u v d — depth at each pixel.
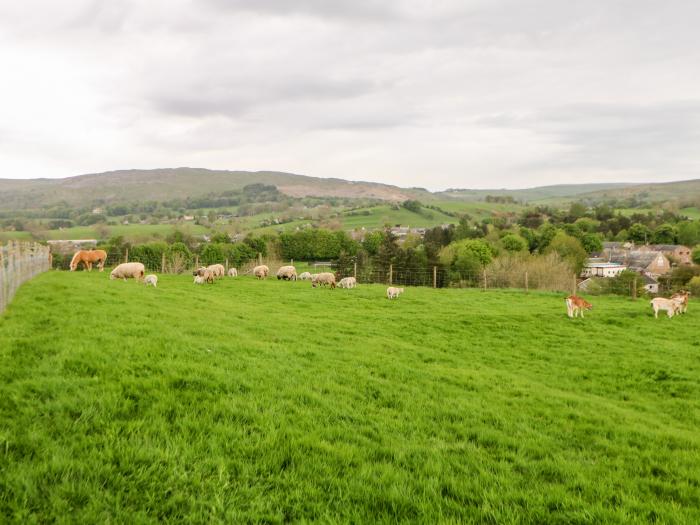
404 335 19.34
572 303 24.03
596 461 7.33
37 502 4.43
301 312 22.86
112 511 4.50
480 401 10.32
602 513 5.37
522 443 7.77
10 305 13.97
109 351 9.41
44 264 29.64
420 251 85.25
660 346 18.41
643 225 126.88
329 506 5.13
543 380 14.14
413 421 8.36
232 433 6.50
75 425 6.08
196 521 4.55
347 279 35.44
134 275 28.27
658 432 9.18
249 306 22.50
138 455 5.50
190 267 55.81
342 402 8.77
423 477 6.00
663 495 6.20
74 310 13.44
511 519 5.08
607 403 11.58
